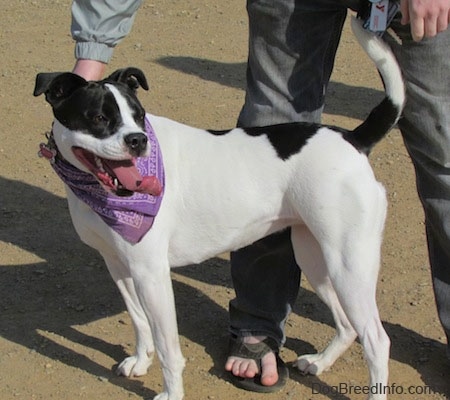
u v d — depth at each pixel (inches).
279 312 185.3
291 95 172.1
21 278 220.4
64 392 179.2
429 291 210.1
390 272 218.5
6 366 186.7
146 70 351.9
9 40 383.2
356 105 320.5
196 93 330.6
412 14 150.4
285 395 179.3
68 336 197.3
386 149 283.4
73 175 159.0
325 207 159.9
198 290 215.9
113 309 208.1
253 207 165.6
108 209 157.8
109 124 151.7
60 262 227.9
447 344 186.7
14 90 331.3
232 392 180.5
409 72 161.6
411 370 184.7
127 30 174.1
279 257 181.2
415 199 253.4
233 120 306.7
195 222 167.0
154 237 161.3
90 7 170.1
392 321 199.9
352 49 375.6
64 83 153.7
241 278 182.5
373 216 160.1
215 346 195.2
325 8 165.9
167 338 165.0
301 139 163.3
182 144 167.6
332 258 162.4
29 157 281.7
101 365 187.5
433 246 182.2
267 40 169.5
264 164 164.2
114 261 174.2
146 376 183.9
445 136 164.2
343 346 183.6
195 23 409.1
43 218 248.8
